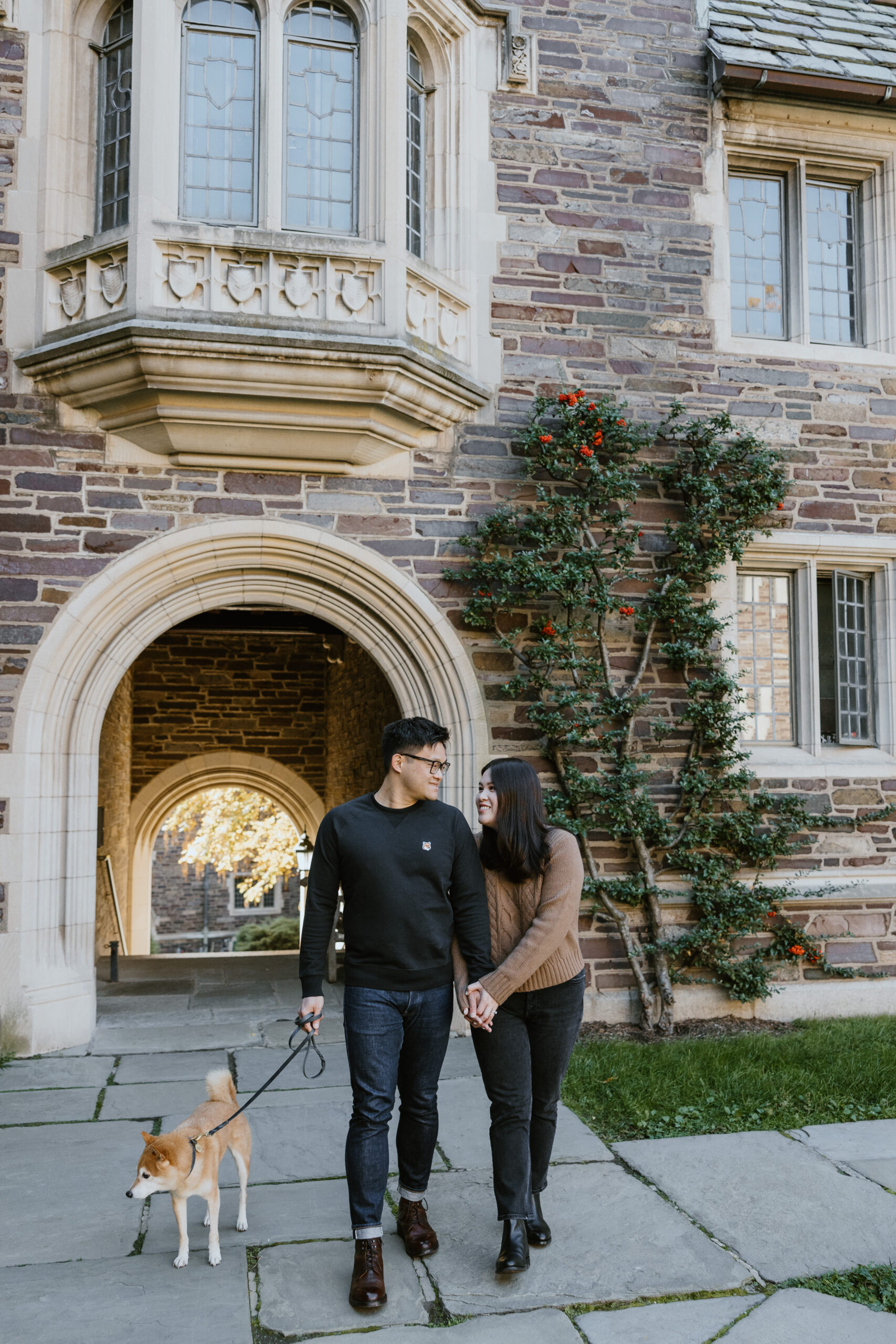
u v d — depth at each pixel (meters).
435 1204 3.24
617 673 5.78
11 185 5.17
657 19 6.11
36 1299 2.65
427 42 5.73
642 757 5.74
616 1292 2.72
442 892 2.76
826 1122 4.08
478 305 5.71
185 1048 5.06
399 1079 2.84
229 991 6.45
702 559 5.77
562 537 5.55
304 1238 3.00
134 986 6.65
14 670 5.01
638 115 6.04
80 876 5.16
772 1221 3.14
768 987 5.79
